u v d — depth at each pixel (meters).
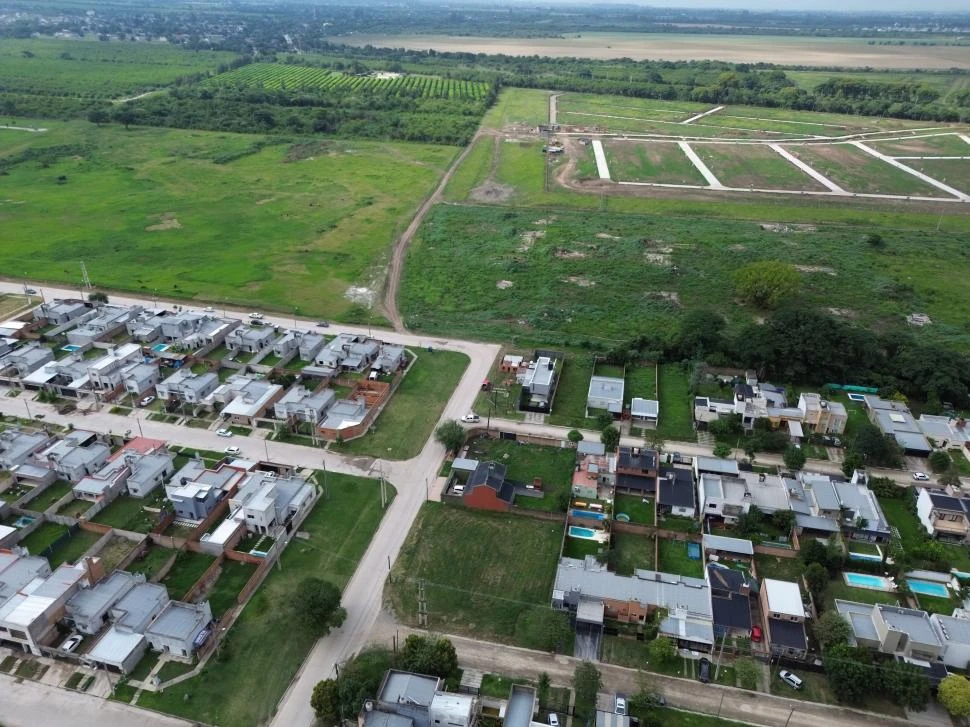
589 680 80.31
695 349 157.38
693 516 112.38
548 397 141.75
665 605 92.00
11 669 84.69
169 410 137.25
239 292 188.12
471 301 188.75
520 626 91.75
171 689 82.38
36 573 93.75
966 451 127.50
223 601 94.62
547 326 175.25
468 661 86.56
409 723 73.81
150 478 114.75
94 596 91.00
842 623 88.00
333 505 113.19
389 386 144.75
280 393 141.12
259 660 86.25
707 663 86.69
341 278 199.25
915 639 85.38
